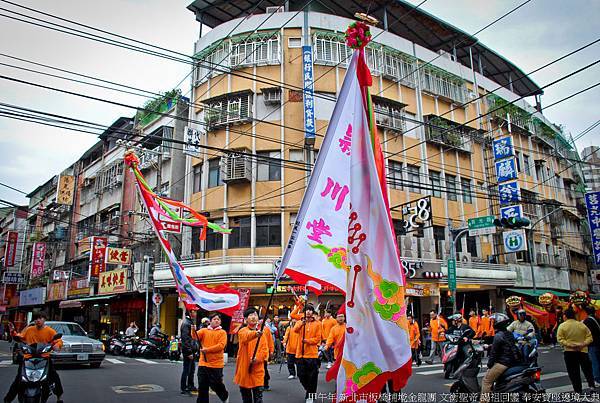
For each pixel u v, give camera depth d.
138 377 10.91
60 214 35.47
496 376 5.98
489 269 22.56
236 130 20.66
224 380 10.77
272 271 18.31
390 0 23.28
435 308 20.44
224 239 20.11
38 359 6.66
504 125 27.47
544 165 30.23
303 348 7.52
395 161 21.98
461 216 23.81
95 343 13.01
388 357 4.07
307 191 5.05
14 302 40.84
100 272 25.27
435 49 28.02
